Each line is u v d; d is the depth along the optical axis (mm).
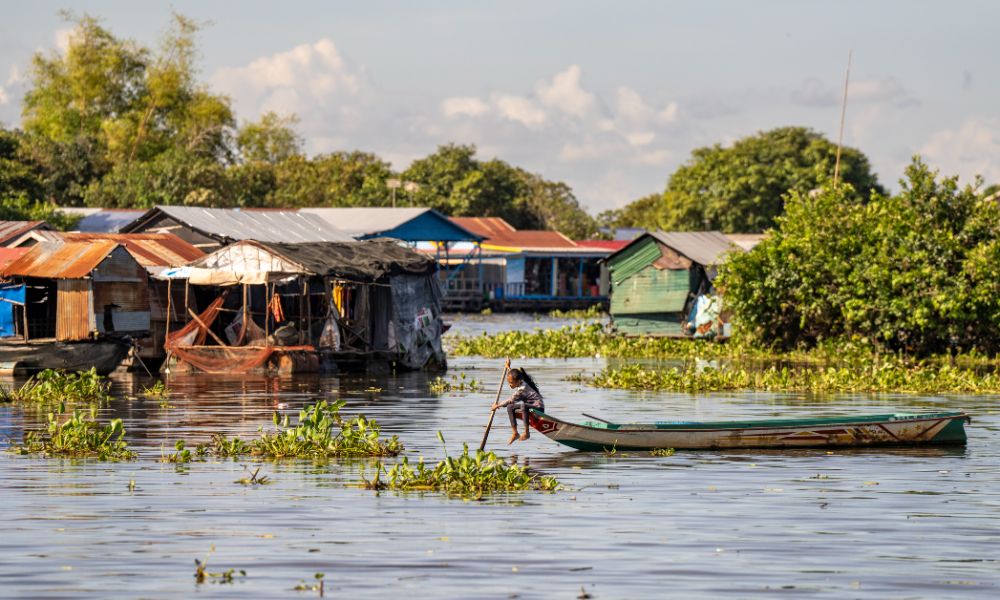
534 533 25641
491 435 40750
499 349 82750
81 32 174250
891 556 24000
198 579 21906
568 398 53938
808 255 75938
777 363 72750
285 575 22234
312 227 91938
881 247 73188
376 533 25547
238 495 29578
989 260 69312
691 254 87500
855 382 59250
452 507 28312
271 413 46375
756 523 26859
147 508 27969
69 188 156625
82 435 36688
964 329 72688
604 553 23984
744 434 37781
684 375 59906
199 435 40219
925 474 33469
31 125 176125
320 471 33125
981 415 47375
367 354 64688
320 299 69938
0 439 39219
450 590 21359
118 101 176500
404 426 42969
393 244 70938
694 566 23062
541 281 165625
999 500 29703
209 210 87938
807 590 21578
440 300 69688
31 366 59125
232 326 65812
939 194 73688
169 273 64000
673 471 33719
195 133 176125
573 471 33688
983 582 22156
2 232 77688
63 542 24656
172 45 176000
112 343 60031
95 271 59312
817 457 36281
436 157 196625
